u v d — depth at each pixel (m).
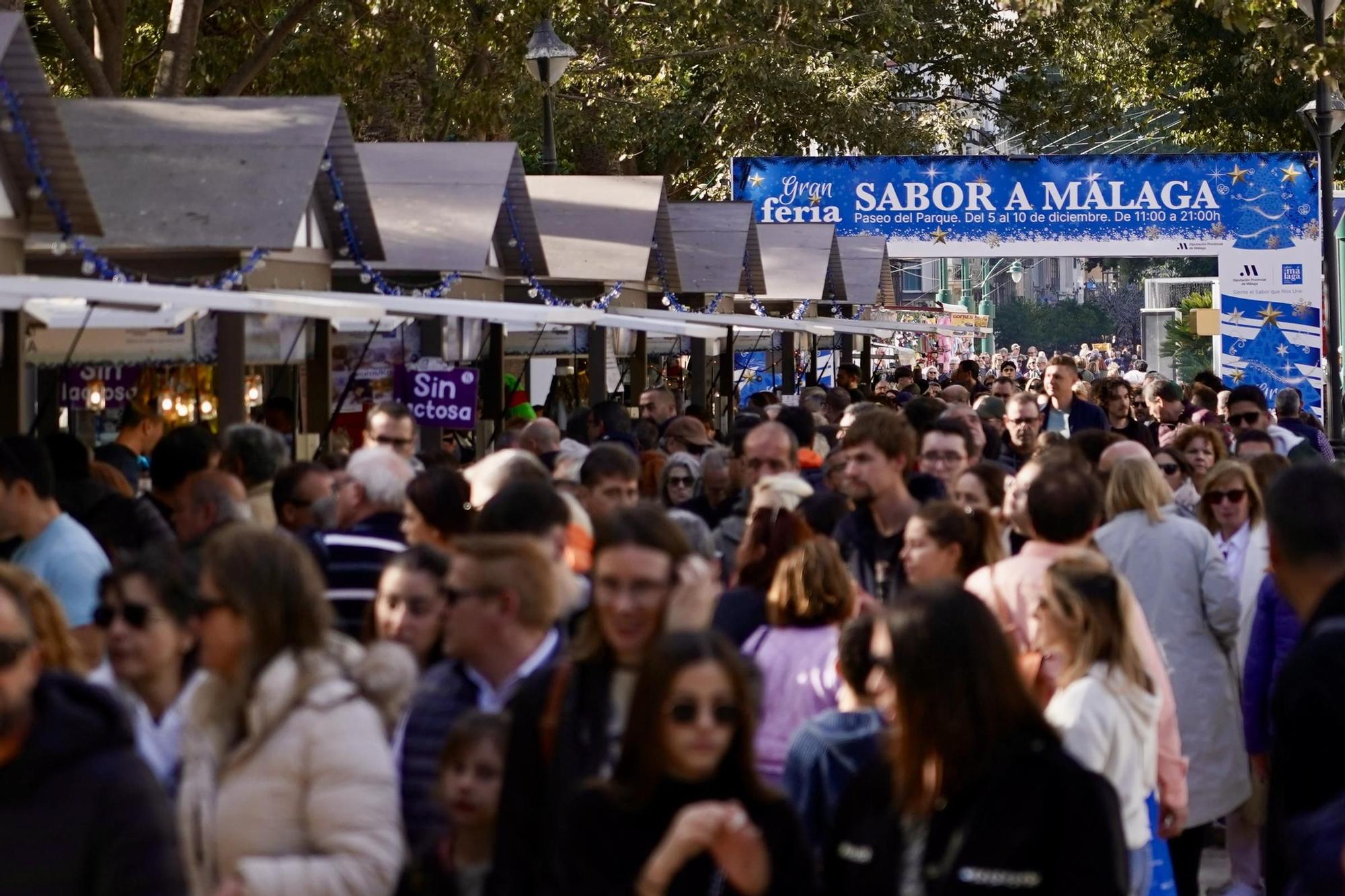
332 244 30.11
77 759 8.02
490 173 34.31
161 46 53.03
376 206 33.56
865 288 65.00
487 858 10.15
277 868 9.55
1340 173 86.62
